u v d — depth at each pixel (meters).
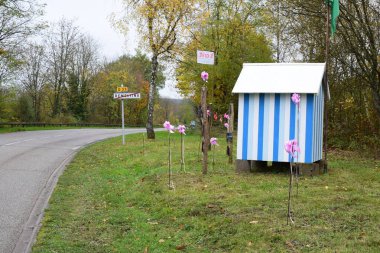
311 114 10.10
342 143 18.06
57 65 55.22
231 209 7.02
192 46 24.80
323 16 16.50
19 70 35.00
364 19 16.17
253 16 27.77
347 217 6.34
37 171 12.57
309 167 10.38
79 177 11.59
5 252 5.73
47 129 38.09
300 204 7.18
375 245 5.19
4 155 15.97
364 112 17.92
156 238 6.16
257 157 10.61
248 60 27.69
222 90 28.62
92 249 5.84
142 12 22.14
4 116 37.28
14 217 7.48
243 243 5.54
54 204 8.48
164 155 15.02
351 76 18.67
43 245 5.99
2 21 31.31
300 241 5.43
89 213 7.82
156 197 8.31
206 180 9.67
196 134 28.48
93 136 28.47
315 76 10.51
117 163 14.25
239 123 10.79
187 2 22.59
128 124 65.12
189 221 6.65
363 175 10.43
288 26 21.06
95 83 62.47
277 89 10.20
